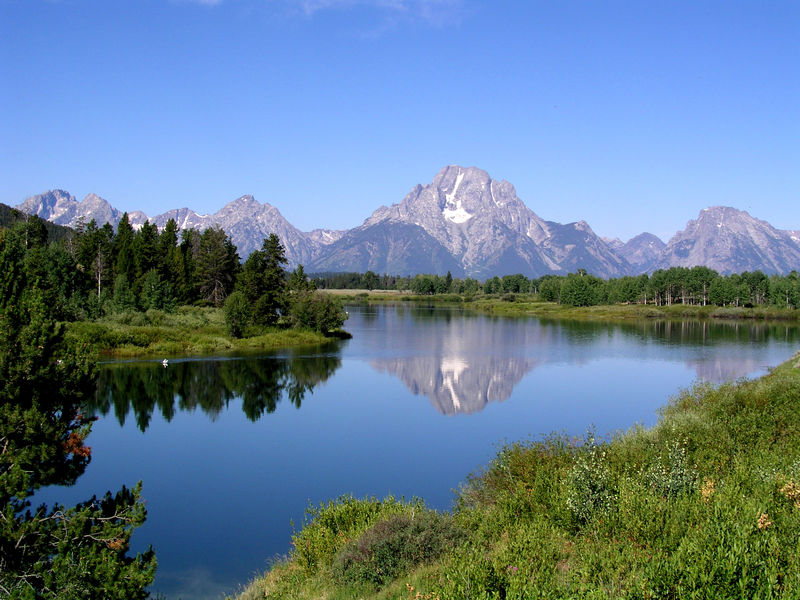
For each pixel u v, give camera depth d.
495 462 21.45
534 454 20.23
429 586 11.87
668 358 69.50
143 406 42.91
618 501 14.41
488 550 14.11
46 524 13.57
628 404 44.72
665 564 9.69
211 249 112.56
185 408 42.53
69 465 15.14
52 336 15.38
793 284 154.25
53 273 84.12
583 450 19.66
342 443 33.91
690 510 13.23
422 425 38.06
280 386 51.03
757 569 9.23
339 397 47.16
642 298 178.88
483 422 39.09
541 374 58.38
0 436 13.96
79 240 116.94
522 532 13.62
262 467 29.44
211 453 31.73
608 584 10.42
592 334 99.94
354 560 14.64
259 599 15.03
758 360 67.81
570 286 173.62
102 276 102.44
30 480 14.25
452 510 20.95
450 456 31.34
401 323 122.19
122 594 12.74
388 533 14.94
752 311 142.88
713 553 9.59
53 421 14.69
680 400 32.53
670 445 19.36
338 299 93.00
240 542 21.03
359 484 27.02
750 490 14.46
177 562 19.44
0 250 16.30
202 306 104.94
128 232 114.00
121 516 14.48
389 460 30.55
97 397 45.38
